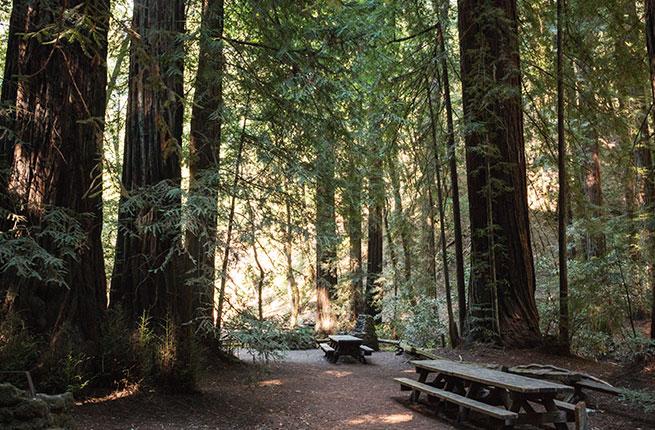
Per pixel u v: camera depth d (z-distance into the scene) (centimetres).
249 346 620
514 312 1037
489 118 1051
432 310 1482
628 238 1136
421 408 713
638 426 583
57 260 475
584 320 1123
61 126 608
